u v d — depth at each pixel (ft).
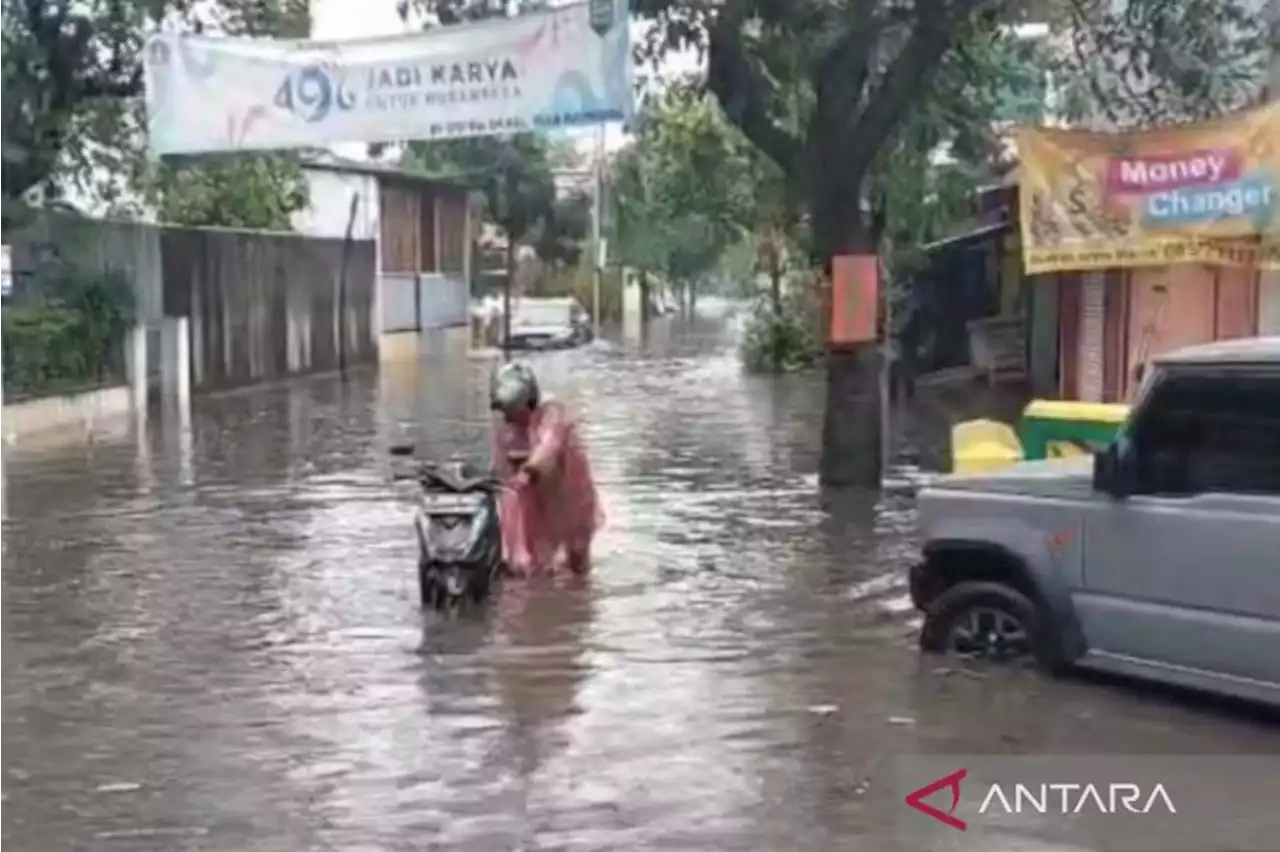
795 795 23.03
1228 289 59.11
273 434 75.82
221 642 32.91
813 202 53.36
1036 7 55.16
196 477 59.72
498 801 22.88
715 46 51.88
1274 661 24.97
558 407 40.57
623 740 25.73
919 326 93.50
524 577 39.40
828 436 55.11
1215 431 26.00
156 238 95.81
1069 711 26.89
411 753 25.17
